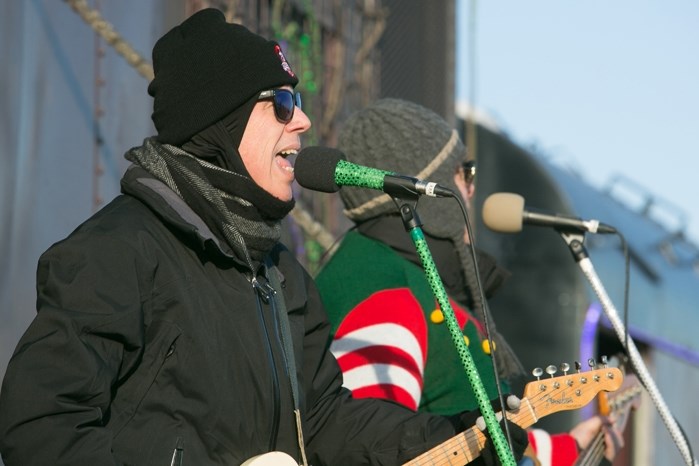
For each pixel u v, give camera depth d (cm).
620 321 704
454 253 727
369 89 1314
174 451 518
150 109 981
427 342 687
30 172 857
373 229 727
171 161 561
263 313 568
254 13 1128
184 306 532
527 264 1650
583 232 711
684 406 1845
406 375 658
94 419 496
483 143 1691
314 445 619
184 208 553
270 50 578
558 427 1552
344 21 1271
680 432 690
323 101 1227
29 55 860
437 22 1456
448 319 561
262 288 571
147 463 513
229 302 550
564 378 610
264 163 571
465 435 602
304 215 1047
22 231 849
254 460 538
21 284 847
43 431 484
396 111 733
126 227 531
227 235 557
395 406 629
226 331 543
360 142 733
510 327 1650
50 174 874
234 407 539
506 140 1684
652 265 1825
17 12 850
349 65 1284
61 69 888
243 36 575
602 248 1731
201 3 1034
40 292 512
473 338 707
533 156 1662
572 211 1661
